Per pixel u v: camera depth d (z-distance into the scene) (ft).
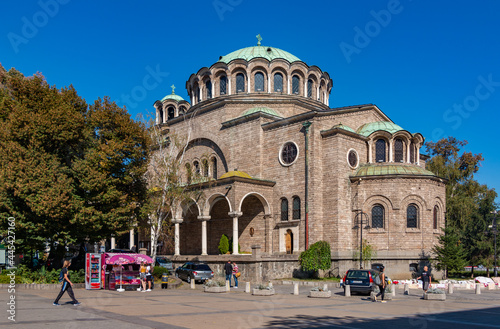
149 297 84.12
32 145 101.96
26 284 99.25
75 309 63.93
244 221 154.61
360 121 154.51
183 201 141.18
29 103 109.50
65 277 68.18
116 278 97.66
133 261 96.58
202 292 97.45
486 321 61.21
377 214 136.67
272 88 172.65
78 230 105.29
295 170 142.61
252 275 122.21
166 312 62.03
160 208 125.70
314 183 136.56
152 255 121.70
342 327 52.54
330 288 113.70
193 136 176.76
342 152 137.90
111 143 107.76
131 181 112.16
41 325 48.83
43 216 99.71
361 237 130.31
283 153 147.43
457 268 132.67
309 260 129.29
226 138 163.43
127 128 111.34
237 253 135.13
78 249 130.21
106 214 105.19
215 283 99.25
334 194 135.13
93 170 105.09
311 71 179.63
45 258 135.13
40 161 101.19
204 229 143.64
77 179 109.81
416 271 134.92
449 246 133.49
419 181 137.28
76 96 118.52
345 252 131.95
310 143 139.64
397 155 147.95
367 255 130.41
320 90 186.29
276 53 183.42
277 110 167.84
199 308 67.51
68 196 100.73
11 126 102.53
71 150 111.75
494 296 104.37
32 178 97.96
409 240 134.41
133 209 114.01
